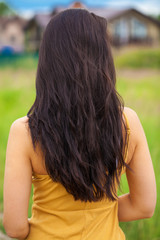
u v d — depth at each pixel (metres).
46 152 1.08
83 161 1.07
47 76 1.09
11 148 1.10
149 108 6.84
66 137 1.06
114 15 37.03
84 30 1.10
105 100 1.09
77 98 1.06
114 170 1.13
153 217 2.44
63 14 1.12
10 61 23.88
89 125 1.07
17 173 1.09
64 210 1.14
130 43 37.25
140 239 2.38
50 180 1.13
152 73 16.72
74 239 1.13
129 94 8.71
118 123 1.12
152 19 38.03
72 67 1.08
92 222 1.15
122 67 19.61
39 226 1.15
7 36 51.53
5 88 10.88
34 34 42.81
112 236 1.16
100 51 1.11
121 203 1.30
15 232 1.14
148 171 1.20
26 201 1.12
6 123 5.71
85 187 1.08
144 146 1.21
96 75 1.09
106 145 1.10
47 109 1.08
